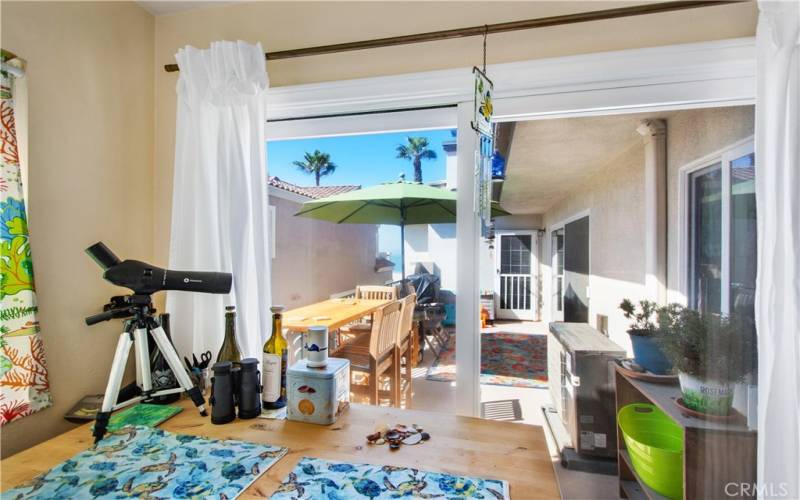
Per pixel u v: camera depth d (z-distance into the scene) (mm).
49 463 951
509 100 1340
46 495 814
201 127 1458
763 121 1041
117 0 1487
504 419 1447
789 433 1004
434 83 1380
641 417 1361
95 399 1336
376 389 1591
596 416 1414
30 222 1183
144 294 1172
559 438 1431
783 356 1009
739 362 1235
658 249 1341
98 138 1411
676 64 1204
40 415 1218
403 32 1412
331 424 1165
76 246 1333
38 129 1204
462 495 812
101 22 1419
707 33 1191
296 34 1512
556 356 1458
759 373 1056
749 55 1152
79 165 1340
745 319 1228
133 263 1157
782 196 1004
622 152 1363
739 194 1232
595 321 1421
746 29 1170
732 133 1234
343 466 929
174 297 1528
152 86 1652
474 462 951
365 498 802
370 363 1605
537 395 1448
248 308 1457
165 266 1655
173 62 1642
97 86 1406
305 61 1502
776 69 1007
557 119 1360
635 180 1361
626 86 1265
